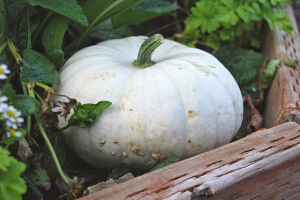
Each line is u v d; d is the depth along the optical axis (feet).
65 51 3.42
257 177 2.63
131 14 3.41
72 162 3.10
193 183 2.41
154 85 2.80
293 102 3.21
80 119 2.75
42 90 3.00
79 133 2.85
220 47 4.01
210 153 2.65
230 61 3.84
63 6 2.88
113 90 2.82
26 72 2.77
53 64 2.94
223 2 3.85
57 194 2.89
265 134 2.84
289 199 2.86
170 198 2.32
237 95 3.05
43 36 3.12
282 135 2.84
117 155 2.86
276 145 2.75
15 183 2.13
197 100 2.81
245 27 4.02
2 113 2.21
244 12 3.83
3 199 2.11
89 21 3.26
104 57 3.03
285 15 3.92
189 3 4.27
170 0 4.22
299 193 2.90
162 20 4.35
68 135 2.90
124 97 2.79
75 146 2.92
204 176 2.46
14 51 2.91
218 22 3.86
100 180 3.06
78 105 2.74
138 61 2.98
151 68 2.92
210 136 2.87
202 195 2.41
